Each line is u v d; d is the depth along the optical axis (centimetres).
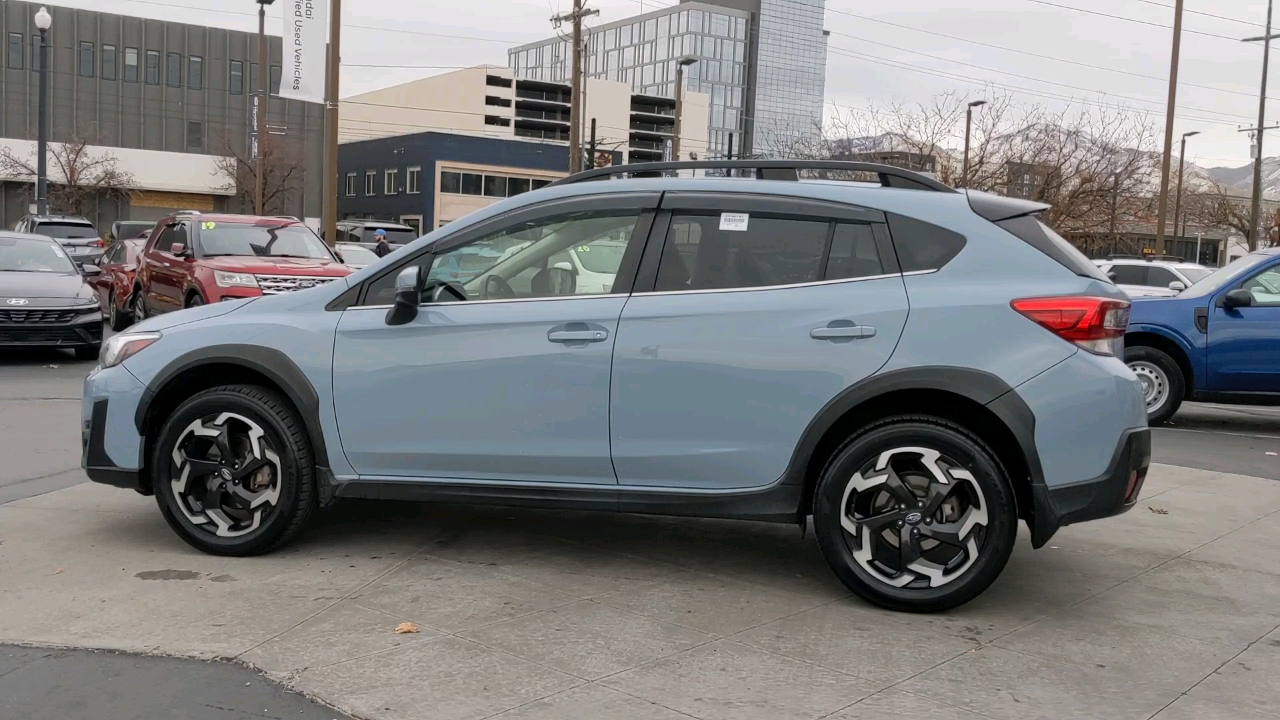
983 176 3322
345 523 580
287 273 1270
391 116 9531
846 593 482
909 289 450
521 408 478
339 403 495
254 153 7012
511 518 598
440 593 467
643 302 471
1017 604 476
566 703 359
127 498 626
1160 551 572
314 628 421
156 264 1423
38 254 1384
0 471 698
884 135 3522
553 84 10281
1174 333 1009
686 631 429
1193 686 390
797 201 472
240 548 509
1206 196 6141
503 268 496
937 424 443
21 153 6550
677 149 4703
